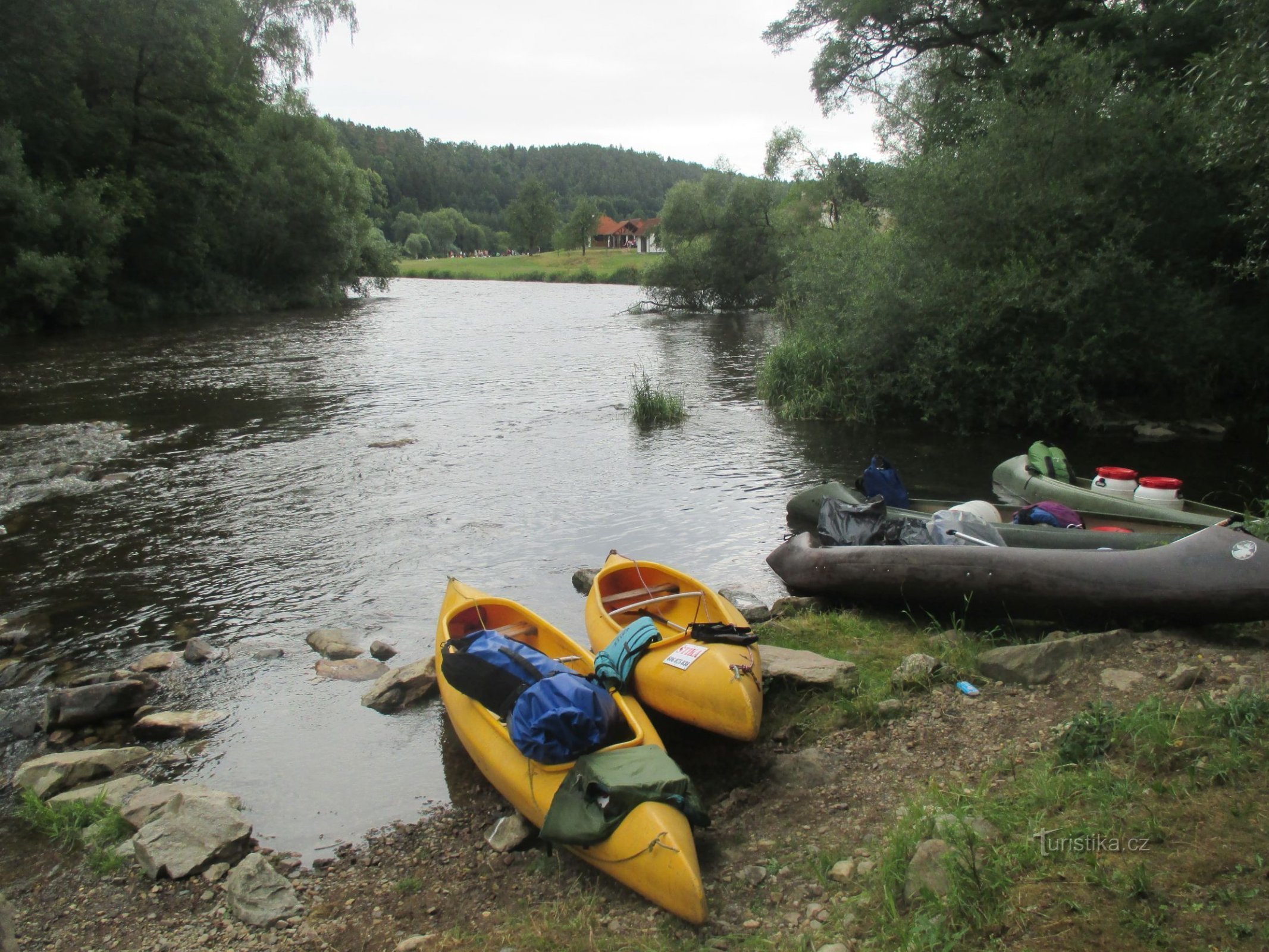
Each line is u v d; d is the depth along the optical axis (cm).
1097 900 296
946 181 1399
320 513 971
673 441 1332
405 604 730
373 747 523
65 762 495
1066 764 395
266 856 424
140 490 1060
